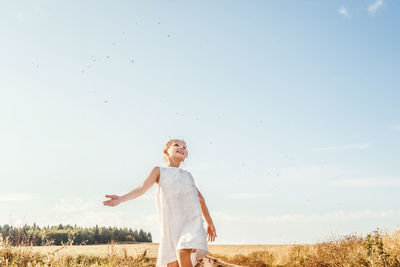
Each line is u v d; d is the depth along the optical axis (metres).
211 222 3.54
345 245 11.87
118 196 2.84
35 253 5.67
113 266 6.66
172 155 3.54
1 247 5.52
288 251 16.45
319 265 12.06
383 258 8.27
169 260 2.91
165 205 3.08
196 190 3.32
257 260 18.72
